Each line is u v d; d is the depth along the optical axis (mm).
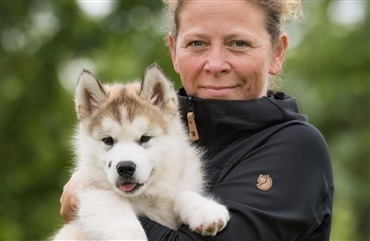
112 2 25672
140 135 7434
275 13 7316
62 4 25172
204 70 7094
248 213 6039
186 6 7207
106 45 25094
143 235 6395
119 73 22719
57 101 25312
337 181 24594
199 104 7070
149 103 7688
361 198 26469
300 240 6387
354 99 27953
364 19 27594
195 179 7316
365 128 27531
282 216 6082
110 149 7398
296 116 6945
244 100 6918
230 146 6945
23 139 24828
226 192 6387
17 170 24516
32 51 25297
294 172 6336
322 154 6555
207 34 7039
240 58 7039
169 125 7637
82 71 7680
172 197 7277
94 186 7352
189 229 6250
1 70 25031
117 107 7578
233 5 7012
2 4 24906
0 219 22672
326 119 27797
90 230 6723
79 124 7977
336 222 15422
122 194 7078
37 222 23422
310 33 27734
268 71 7359
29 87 25094
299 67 26578
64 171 23938
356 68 27047
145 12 25734
